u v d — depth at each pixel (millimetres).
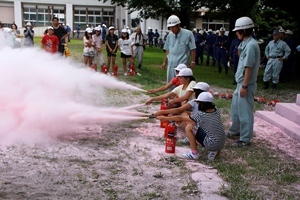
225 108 8586
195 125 5051
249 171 4742
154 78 12945
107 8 45406
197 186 4152
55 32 11453
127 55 13164
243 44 5742
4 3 43000
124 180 4234
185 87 6180
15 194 3750
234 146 5824
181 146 5660
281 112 7758
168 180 4301
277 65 12039
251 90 5770
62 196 3758
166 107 6379
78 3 44469
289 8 15703
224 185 4215
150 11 21812
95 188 3980
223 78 14258
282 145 6098
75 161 4742
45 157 4816
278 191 4172
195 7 18375
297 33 16000
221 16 18359
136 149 5363
